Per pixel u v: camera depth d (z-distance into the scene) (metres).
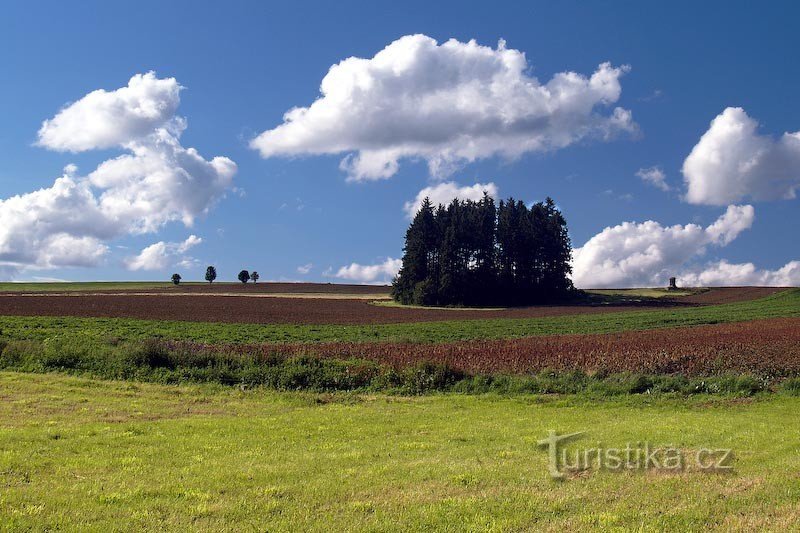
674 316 71.06
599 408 21.70
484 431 15.93
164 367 26.61
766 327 50.03
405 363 28.39
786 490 9.84
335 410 19.97
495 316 85.31
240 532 8.24
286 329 58.41
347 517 8.84
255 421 17.03
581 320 71.31
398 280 115.19
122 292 121.81
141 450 12.98
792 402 23.05
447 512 9.01
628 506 9.23
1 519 8.46
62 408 18.36
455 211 120.94
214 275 161.00
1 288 130.12
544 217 126.00
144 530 8.27
